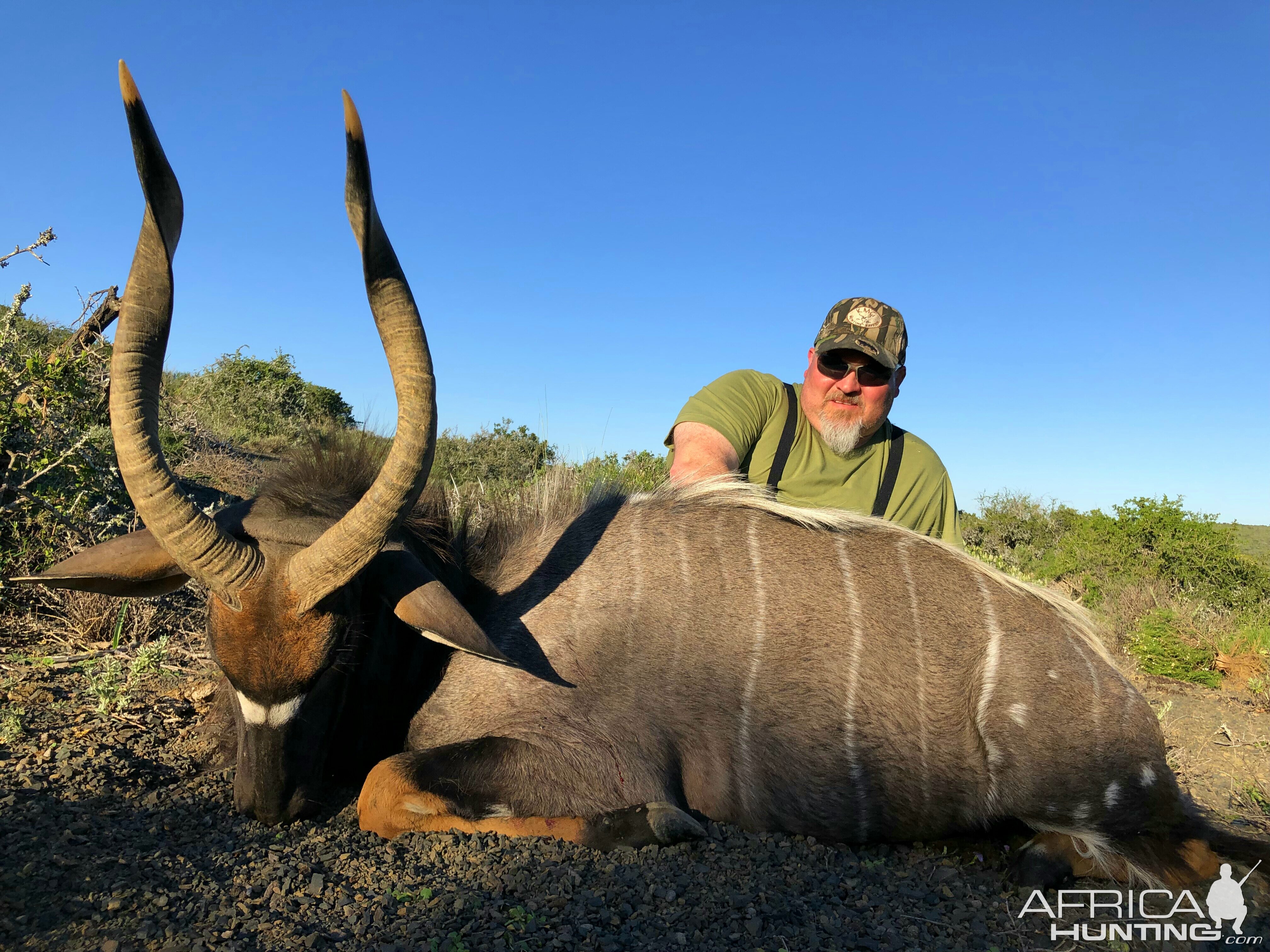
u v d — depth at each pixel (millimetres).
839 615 1358
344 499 1252
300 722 1143
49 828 1086
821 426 1690
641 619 1333
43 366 2021
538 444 4660
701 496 1457
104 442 2145
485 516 1513
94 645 1885
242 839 1131
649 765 1273
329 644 1110
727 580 1366
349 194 903
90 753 1349
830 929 1030
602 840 1188
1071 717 1319
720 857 1184
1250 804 1719
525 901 1007
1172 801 1345
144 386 989
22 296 2127
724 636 1337
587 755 1245
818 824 1340
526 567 1393
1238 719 2385
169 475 1021
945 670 1348
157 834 1119
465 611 1162
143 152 894
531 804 1207
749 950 955
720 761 1321
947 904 1183
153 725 1517
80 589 1149
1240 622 3490
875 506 1734
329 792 1254
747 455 1680
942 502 1816
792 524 1437
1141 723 1346
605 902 1027
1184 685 2807
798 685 1333
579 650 1312
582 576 1359
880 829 1357
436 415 1030
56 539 1993
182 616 2096
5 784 1202
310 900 982
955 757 1345
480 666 1306
